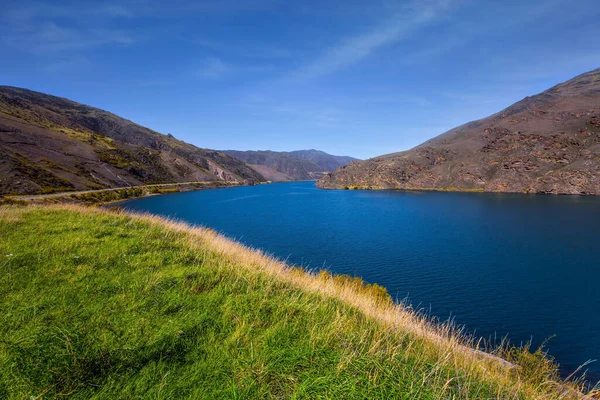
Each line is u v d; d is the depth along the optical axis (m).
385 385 3.21
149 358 3.49
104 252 6.93
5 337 3.55
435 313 21.34
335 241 43.91
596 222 57.38
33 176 79.69
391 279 28.20
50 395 2.90
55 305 4.43
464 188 151.00
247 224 58.84
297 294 6.09
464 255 36.19
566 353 16.55
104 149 146.75
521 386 4.25
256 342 3.90
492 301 23.34
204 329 4.18
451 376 3.74
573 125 154.25
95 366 3.29
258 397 2.95
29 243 7.09
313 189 193.88
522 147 154.25
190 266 6.68
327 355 3.70
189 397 2.95
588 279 28.00
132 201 97.00
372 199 116.44
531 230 51.19
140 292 5.07
